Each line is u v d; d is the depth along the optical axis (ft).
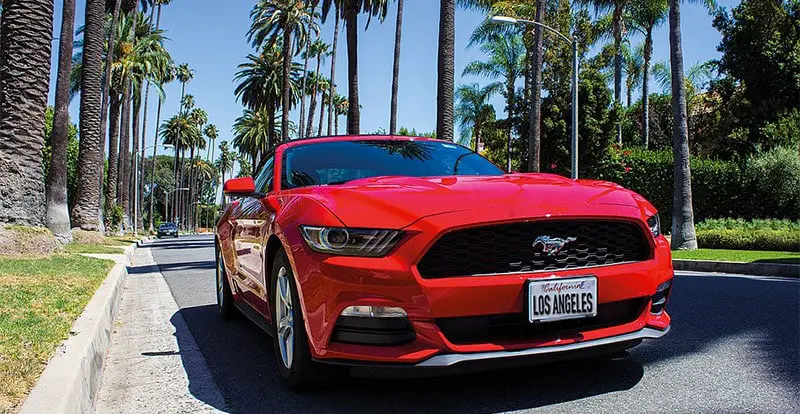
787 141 68.90
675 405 9.52
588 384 10.65
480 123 117.19
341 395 10.55
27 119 33.94
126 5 117.60
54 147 51.78
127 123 121.08
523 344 9.17
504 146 114.73
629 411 9.29
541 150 83.76
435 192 10.00
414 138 16.12
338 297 9.14
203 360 13.87
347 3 78.02
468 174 13.85
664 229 74.28
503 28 100.48
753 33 75.46
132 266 42.78
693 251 44.39
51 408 7.94
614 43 108.88
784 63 73.10
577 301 9.47
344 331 9.25
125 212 125.59
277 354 11.51
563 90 83.41
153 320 19.61
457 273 9.13
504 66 104.78
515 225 9.40
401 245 9.02
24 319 14.61
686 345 13.46
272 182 13.66
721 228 56.08
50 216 51.29
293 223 10.28
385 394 10.46
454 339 9.08
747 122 75.82
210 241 112.27
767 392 10.05
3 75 33.68
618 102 81.92
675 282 26.37
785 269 30.17
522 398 9.98
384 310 8.97
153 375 12.74
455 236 9.16
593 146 79.41
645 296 10.17
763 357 12.26
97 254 46.62
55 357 10.64
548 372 11.43
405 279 8.87
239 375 12.41
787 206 65.10
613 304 10.02
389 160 14.12
